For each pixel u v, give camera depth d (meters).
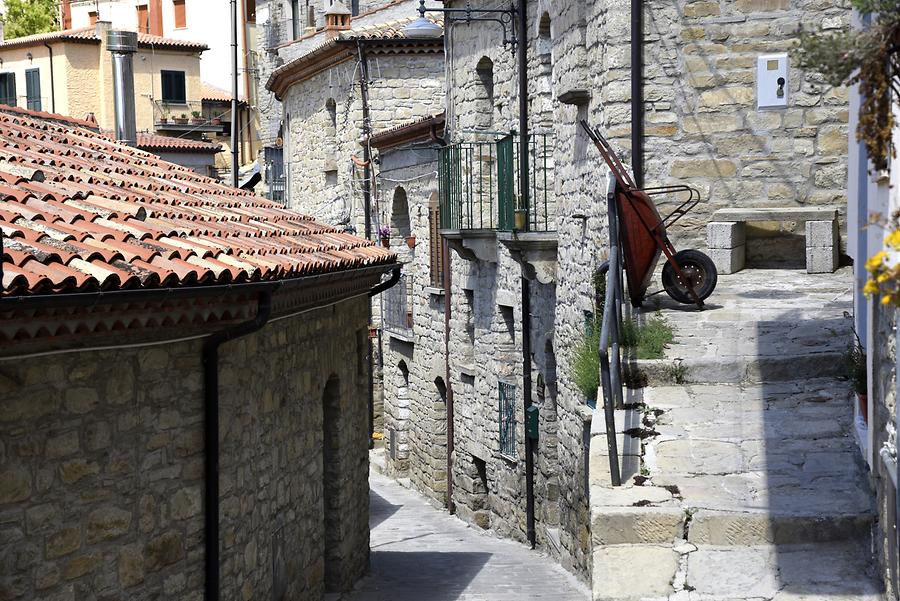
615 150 13.68
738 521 8.07
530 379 21.69
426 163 28.72
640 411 9.98
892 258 6.51
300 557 14.54
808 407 9.94
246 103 62.38
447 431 27.61
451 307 26.88
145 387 10.23
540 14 19.91
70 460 9.28
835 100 13.19
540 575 18.55
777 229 13.95
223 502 11.61
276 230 14.48
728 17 13.28
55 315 8.29
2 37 63.22
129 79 22.61
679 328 11.67
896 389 6.79
